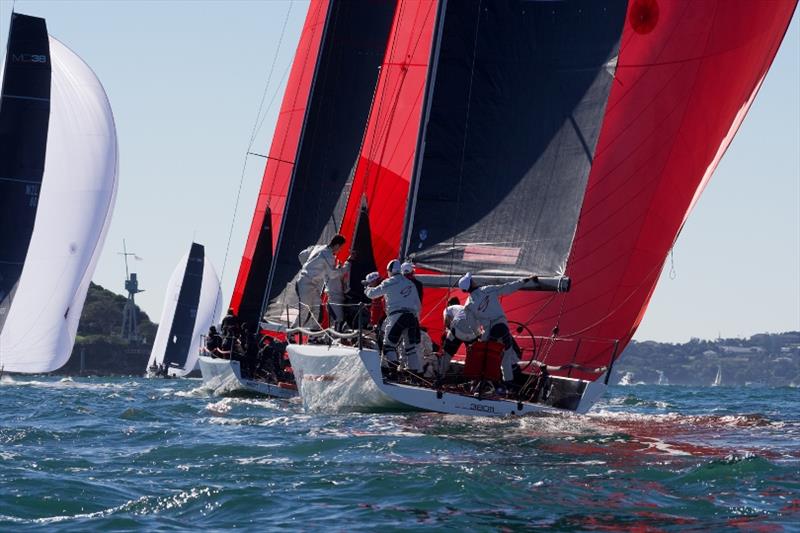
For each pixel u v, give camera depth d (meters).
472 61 58.19
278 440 49.53
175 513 33.09
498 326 55.84
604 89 56.06
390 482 37.47
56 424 61.00
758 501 34.44
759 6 71.75
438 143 58.16
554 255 55.69
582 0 57.00
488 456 43.47
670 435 53.16
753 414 83.94
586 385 57.62
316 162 92.56
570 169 56.09
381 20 93.31
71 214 146.00
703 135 72.56
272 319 91.44
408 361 57.69
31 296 144.50
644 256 71.69
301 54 106.50
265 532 30.16
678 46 71.94
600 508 33.34
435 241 57.94
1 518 32.06
